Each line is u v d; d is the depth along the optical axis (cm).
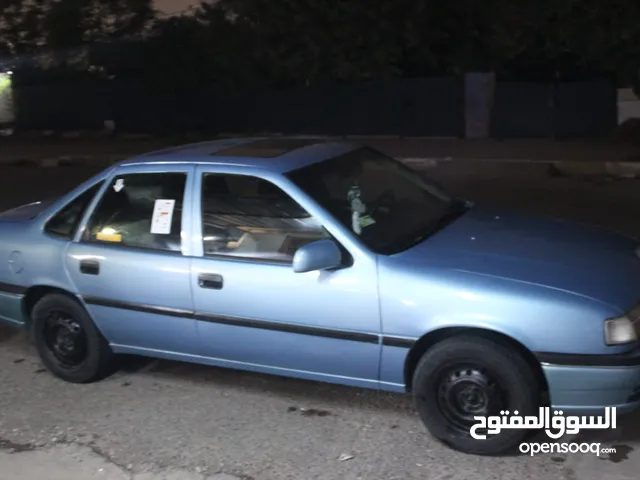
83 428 493
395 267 438
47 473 445
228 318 482
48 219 557
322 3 1708
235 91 1911
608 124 1677
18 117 2141
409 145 1630
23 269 555
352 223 466
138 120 2059
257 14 1781
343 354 455
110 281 519
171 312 501
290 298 460
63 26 2038
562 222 517
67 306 543
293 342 467
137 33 2058
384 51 1697
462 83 1691
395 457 436
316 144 553
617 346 398
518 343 412
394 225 482
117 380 560
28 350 630
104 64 2091
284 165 494
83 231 537
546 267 432
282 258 469
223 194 496
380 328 439
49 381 567
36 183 1427
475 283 419
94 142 1934
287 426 479
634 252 469
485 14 1664
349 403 504
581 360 398
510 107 1667
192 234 497
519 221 510
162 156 537
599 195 1090
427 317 425
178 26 1947
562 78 1839
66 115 2111
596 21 1578
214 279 481
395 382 450
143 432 483
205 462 443
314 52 1736
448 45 1769
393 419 480
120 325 527
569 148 1462
